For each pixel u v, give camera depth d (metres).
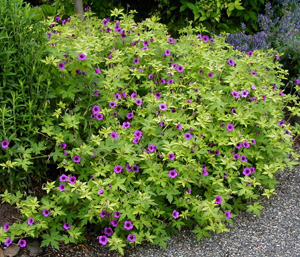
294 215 3.68
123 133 3.48
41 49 3.46
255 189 3.86
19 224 3.06
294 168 4.40
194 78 3.99
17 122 3.29
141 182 3.23
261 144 3.97
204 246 3.32
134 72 3.80
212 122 3.79
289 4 6.50
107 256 3.21
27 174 3.45
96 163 3.34
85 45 3.52
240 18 6.39
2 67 3.18
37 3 7.68
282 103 4.33
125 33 4.33
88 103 3.60
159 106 3.57
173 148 3.32
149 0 6.77
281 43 5.71
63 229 3.21
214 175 3.64
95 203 3.11
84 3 6.45
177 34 6.55
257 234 3.45
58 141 3.27
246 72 4.24
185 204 3.28
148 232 3.18
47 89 3.34
